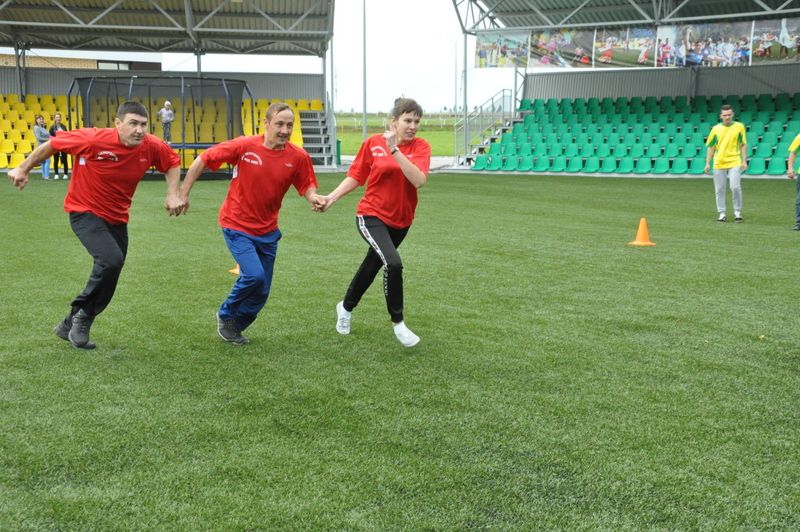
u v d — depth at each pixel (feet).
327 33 81.51
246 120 81.15
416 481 9.43
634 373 13.64
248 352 14.71
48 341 15.21
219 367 13.78
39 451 10.13
